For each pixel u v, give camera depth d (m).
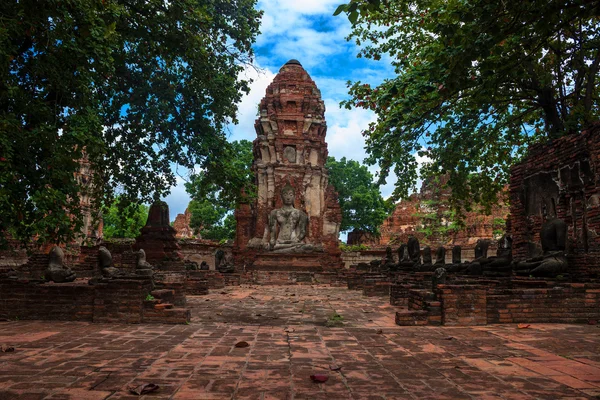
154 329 8.29
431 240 44.94
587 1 6.61
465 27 7.42
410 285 13.17
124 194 23.86
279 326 8.84
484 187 24.17
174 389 4.63
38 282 10.10
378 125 18.69
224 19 19.52
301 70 37.47
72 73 10.79
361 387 4.77
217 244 40.31
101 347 6.61
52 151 10.05
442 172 21.06
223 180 22.50
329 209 36.25
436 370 5.45
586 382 4.95
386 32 19.77
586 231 14.50
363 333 7.96
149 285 9.68
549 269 12.23
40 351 6.32
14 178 9.27
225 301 14.48
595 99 19.30
